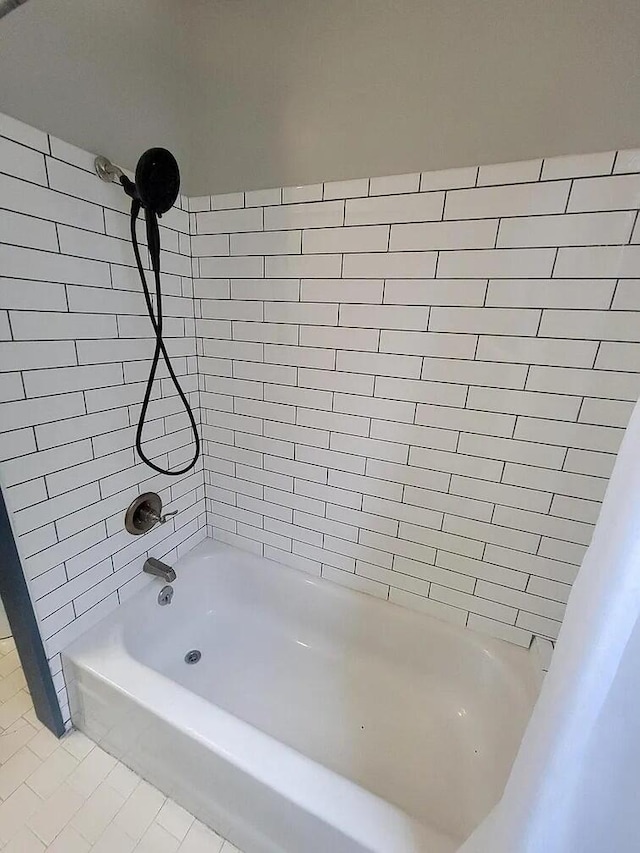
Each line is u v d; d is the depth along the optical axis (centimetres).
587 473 109
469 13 90
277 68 112
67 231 104
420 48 96
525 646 132
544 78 88
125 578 145
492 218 101
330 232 120
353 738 133
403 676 150
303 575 164
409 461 131
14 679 151
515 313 105
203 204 137
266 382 147
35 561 112
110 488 132
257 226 131
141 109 116
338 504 148
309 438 146
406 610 147
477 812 109
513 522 122
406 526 138
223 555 175
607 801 54
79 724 133
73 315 110
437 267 110
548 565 121
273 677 153
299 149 117
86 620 132
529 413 111
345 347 129
